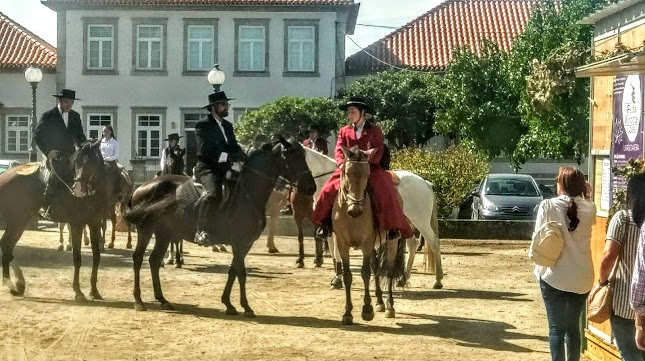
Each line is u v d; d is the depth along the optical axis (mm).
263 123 38469
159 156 46875
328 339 10820
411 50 48406
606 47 10141
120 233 25781
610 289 7023
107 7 46562
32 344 10148
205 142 12180
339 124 38812
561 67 10500
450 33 49781
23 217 13766
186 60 46719
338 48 46438
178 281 15773
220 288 15016
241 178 12164
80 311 12406
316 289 15133
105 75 46781
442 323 12141
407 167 26578
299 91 46625
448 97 37312
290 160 12188
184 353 9859
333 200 11945
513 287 15945
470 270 18484
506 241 25891
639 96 8875
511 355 10125
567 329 8156
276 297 14156
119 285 15102
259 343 10484
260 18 46531
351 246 11945
